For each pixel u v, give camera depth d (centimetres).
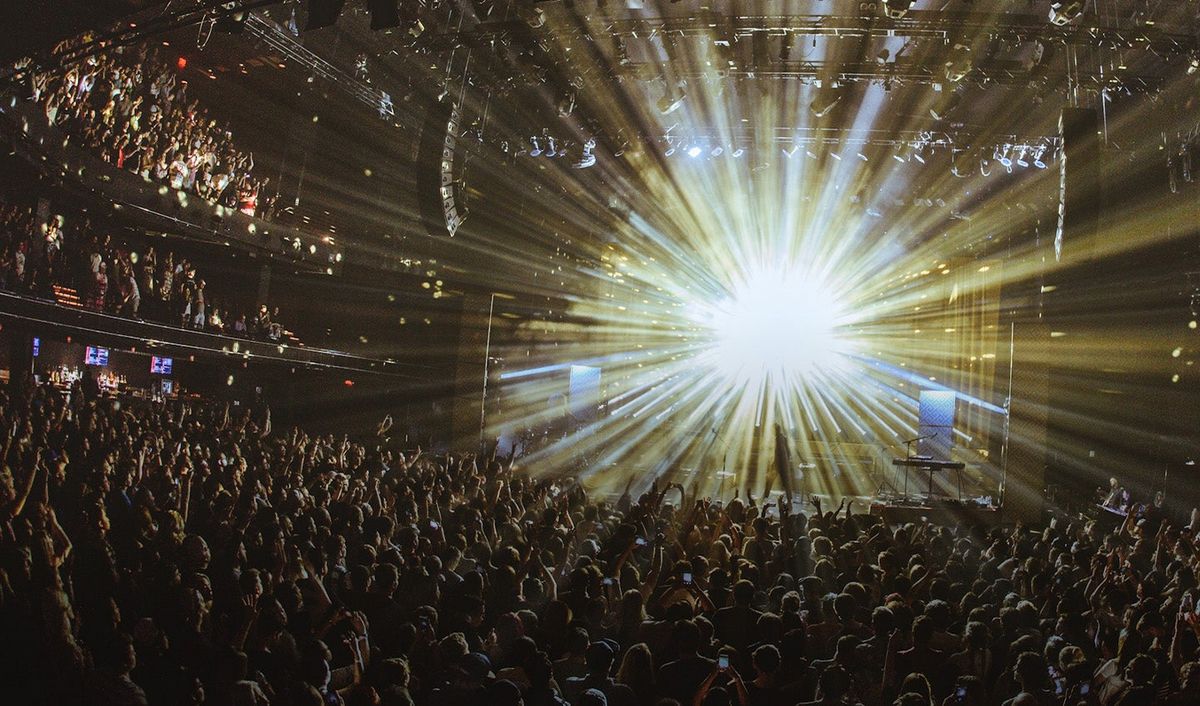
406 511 1069
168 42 2319
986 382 2833
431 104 1670
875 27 1555
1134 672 574
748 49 1778
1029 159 1956
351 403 2727
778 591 780
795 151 2111
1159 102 1692
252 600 651
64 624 546
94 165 1945
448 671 549
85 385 1934
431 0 1723
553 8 1609
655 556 848
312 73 2447
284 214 2706
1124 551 1262
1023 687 585
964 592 906
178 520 862
